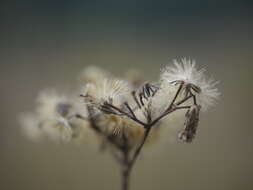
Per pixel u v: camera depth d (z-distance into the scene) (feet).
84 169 1.34
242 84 1.86
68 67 2.31
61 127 0.48
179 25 3.44
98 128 0.47
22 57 2.49
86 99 0.43
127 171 0.48
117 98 0.43
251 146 1.46
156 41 3.02
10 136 1.50
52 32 3.15
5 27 3.08
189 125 0.39
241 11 3.57
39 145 1.44
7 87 1.93
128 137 0.46
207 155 1.38
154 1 3.82
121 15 3.74
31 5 3.30
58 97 0.51
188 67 0.40
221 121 1.58
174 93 0.40
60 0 3.53
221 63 2.31
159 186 1.25
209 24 3.38
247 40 2.87
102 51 2.66
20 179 1.32
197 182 1.27
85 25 3.39
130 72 0.53
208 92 0.39
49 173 1.33
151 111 0.41
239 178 1.30
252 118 1.60
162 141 0.48
